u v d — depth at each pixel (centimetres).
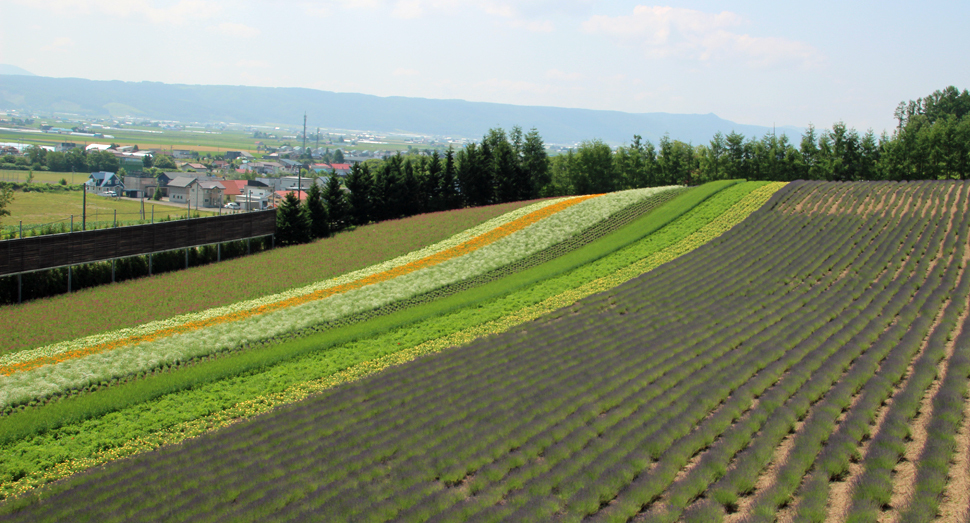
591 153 10469
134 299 4600
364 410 2425
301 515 1568
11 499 1970
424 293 4525
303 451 2083
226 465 2030
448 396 2447
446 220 7088
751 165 9638
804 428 1755
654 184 10519
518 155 10438
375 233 6819
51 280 4806
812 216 5216
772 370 2242
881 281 3419
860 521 1301
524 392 2378
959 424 1684
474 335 3450
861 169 9038
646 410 2033
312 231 6994
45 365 3275
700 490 1530
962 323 2577
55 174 15788
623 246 5138
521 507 1493
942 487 1395
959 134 8425
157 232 5447
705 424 1853
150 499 1808
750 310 3177
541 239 5788
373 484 1744
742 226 5209
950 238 4144
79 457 2306
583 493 1532
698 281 3897
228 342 3612
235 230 6150
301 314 4119
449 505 1580
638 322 3219
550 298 4022
